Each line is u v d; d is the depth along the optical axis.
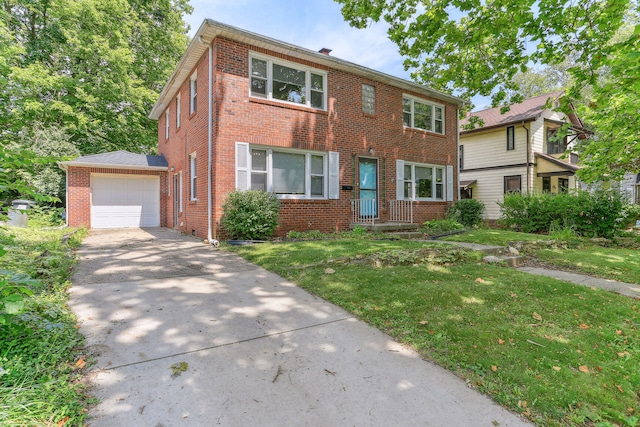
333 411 2.04
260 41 8.51
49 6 15.87
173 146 12.84
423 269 5.18
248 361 2.60
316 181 9.93
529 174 15.89
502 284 4.54
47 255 5.20
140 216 13.69
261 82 8.95
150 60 18.72
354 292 4.16
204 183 8.94
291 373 2.45
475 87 7.78
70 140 16.80
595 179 9.46
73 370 2.34
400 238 8.92
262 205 7.93
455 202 13.27
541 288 4.48
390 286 4.32
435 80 9.41
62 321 3.04
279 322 3.37
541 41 6.04
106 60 15.65
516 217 12.02
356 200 10.53
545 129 16.84
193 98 10.35
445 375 2.47
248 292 4.26
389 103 11.53
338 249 6.55
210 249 7.31
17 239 6.13
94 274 4.86
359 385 2.32
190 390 2.20
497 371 2.51
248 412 2.00
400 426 1.92
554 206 11.14
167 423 1.88
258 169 8.92
